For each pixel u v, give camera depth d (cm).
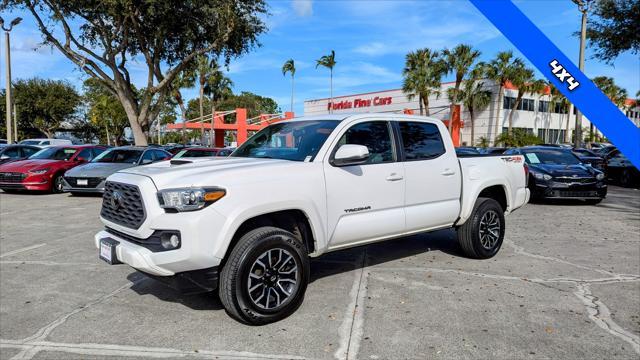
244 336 346
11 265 546
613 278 494
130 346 330
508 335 347
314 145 431
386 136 475
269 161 412
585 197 1053
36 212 943
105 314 391
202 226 335
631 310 400
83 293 446
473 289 452
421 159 498
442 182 513
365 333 349
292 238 380
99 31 2038
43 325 369
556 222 853
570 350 324
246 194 356
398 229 470
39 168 1227
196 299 428
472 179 548
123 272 518
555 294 440
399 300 420
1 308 406
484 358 311
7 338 345
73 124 5578
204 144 4250
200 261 337
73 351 323
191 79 4284
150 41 2044
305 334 348
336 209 417
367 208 441
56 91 5162
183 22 1975
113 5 1733
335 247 428
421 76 3791
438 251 614
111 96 4791
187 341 338
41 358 312
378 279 485
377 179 449
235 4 1995
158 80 2295
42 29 1936
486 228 566
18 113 4944
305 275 388
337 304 411
